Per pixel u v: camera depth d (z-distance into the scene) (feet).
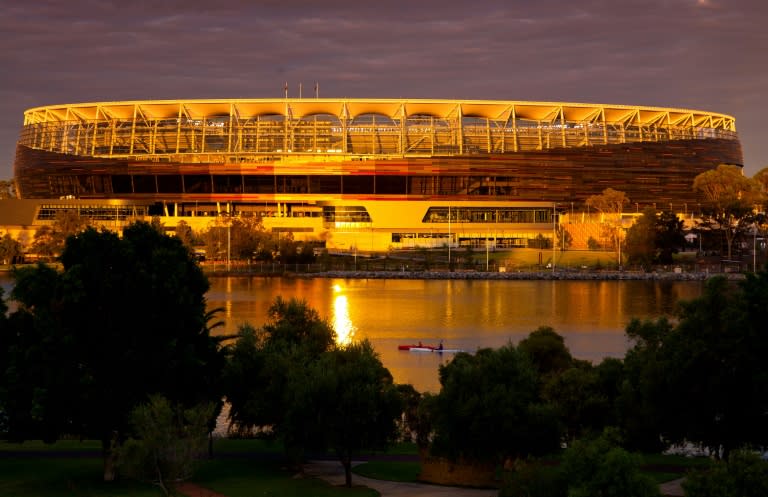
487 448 149.89
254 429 200.54
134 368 162.91
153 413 131.54
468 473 152.25
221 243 634.02
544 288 545.44
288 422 151.53
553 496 118.62
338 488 146.20
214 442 185.16
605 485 110.42
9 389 161.07
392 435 156.87
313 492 142.61
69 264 169.07
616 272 604.08
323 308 442.50
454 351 315.78
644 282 577.02
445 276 602.03
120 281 164.76
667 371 153.07
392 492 144.46
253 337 176.86
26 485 147.95
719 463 112.37
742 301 152.15
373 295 503.61
